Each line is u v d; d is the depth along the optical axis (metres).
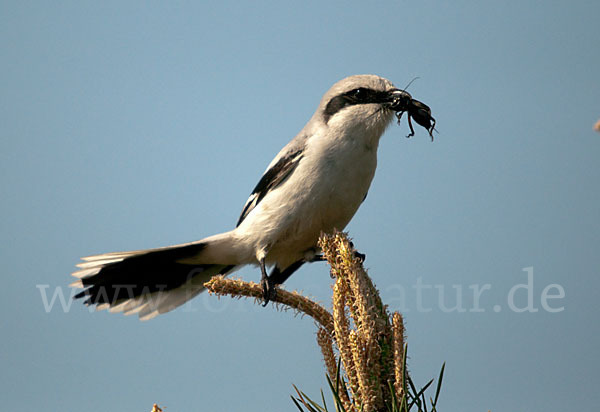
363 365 4.66
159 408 4.50
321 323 5.37
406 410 4.51
